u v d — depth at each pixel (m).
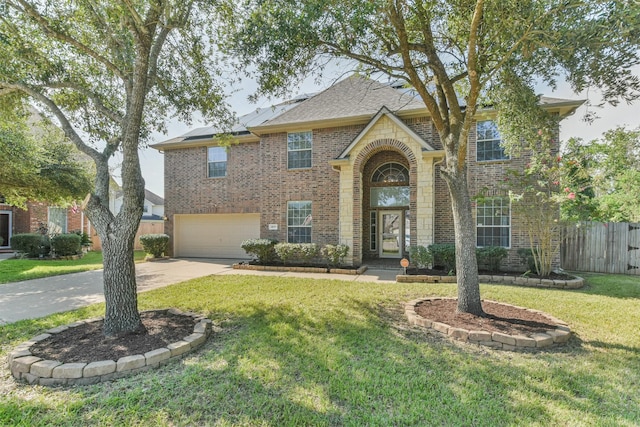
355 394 3.19
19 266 12.37
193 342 4.25
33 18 4.71
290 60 6.12
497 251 10.12
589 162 9.12
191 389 3.30
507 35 4.80
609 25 4.01
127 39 5.65
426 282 9.13
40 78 5.55
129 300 4.67
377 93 13.73
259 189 15.12
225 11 5.49
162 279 9.79
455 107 5.97
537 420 2.82
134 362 3.63
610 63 4.62
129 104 4.98
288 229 13.49
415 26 6.34
